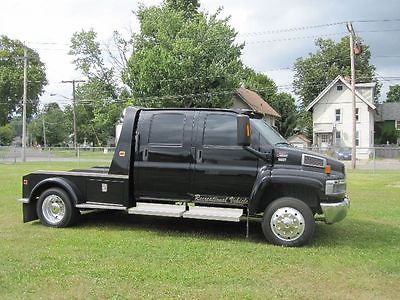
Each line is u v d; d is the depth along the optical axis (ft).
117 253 22.06
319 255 22.22
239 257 21.66
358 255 22.27
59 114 352.08
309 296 16.46
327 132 178.91
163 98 140.26
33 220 29.35
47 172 28.76
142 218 31.68
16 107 256.73
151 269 19.39
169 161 26.48
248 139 24.39
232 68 148.05
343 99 178.81
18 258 20.92
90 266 19.75
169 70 139.03
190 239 25.41
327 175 24.18
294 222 23.95
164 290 16.81
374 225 30.27
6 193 45.93
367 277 18.76
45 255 21.45
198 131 26.16
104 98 173.47
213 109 26.40
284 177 24.25
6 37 249.96
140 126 27.32
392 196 46.83
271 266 20.18
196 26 147.33
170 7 162.30
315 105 183.42
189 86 142.31
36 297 16.03
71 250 22.53
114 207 27.25
